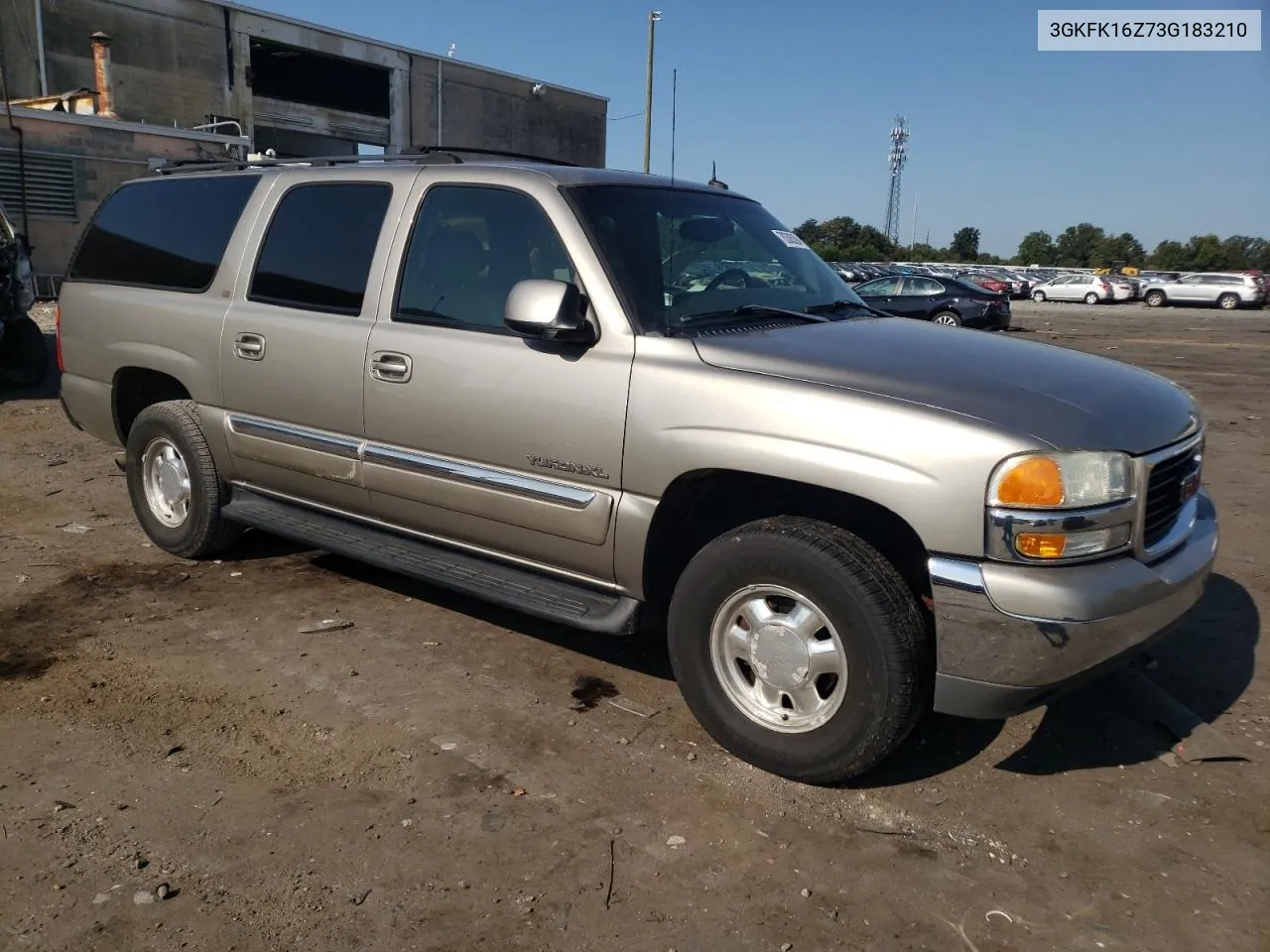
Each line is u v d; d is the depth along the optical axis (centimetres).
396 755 339
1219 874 286
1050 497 279
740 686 336
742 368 323
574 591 374
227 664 405
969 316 2122
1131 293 4197
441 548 418
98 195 2161
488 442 374
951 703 296
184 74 3550
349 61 4094
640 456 335
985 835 302
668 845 294
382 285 412
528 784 323
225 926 255
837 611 303
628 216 380
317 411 431
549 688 392
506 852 288
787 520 320
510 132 4866
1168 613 308
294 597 481
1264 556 574
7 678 390
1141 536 301
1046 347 382
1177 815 315
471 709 373
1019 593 280
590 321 350
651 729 361
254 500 492
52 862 279
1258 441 938
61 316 562
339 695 381
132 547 548
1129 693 384
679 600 340
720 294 380
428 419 390
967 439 284
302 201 454
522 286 339
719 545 328
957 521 284
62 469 719
